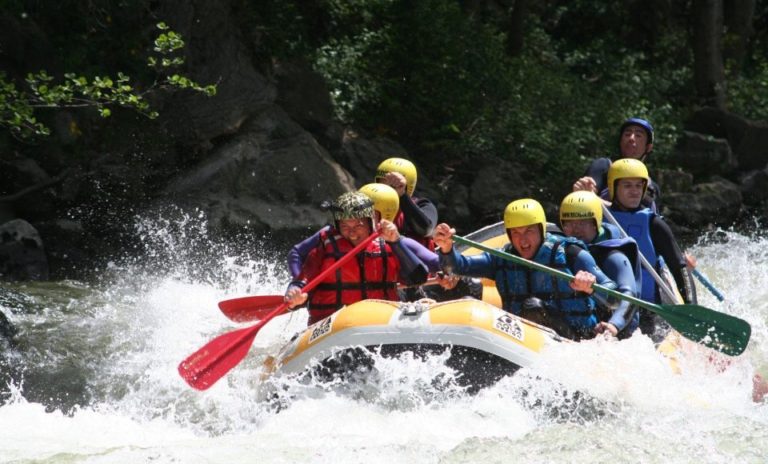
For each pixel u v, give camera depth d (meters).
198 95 45.88
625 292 20.83
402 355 19.03
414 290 23.31
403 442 17.16
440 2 58.44
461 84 58.12
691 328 20.72
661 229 24.53
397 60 57.03
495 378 18.95
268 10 53.19
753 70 80.50
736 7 76.56
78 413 20.53
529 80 61.97
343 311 19.78
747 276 38.19
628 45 78.25
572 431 17.64
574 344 19.88
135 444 18.00
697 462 16.36
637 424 18.27
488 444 16.84
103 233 40.75
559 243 21.33
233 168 45.22
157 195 43.28
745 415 19.33
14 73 39.56
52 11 42.03
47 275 36.47
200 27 46.59
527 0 66.19
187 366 20.53
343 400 18.78
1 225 36.38
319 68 55.06
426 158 56.12
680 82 73.50
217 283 36.88
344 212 20.86
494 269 22.00
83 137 41.53
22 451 17.16
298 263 21.89
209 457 16.42
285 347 20.88
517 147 57.84
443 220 52.12
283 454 16.47
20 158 39.25
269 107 48.62
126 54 43.38
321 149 49.22
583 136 59.66
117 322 29.53
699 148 63.28
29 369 24.25
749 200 62.56
